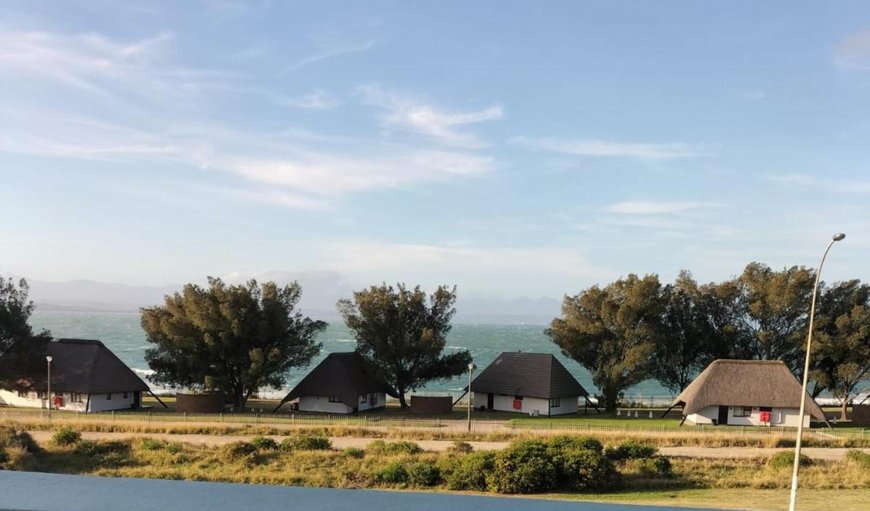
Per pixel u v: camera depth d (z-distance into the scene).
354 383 63.72
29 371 60.97
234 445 32.22
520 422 51.88
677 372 70.38
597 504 2.98
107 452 32.50
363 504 2.87
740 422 55.69
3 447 29.66
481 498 3.00
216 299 63.31
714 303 68.94
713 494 25.53
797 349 63.78
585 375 133.62
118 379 62.78
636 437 39.97
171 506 2.75
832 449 38.38
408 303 68.62
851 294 65.19
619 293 66.12
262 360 60.44
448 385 113.00
